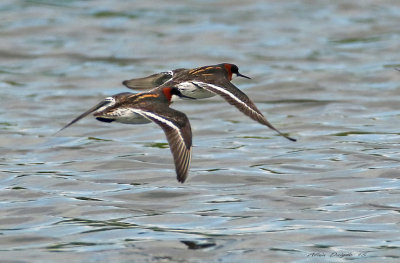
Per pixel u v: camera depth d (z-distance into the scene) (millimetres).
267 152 16281
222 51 25984
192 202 13031
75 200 13172
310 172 14719
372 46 26359
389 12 30266
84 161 15750
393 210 12367
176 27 28734
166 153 16344
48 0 32031
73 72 24047
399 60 24641
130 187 13984
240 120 19359
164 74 13805
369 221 11898
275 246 10867
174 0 32156
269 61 24938
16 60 25250
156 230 11617
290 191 13516
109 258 10500
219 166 15258
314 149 16391
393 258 10367
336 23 29047
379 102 20562
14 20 29250
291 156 15883
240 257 10461
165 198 13312
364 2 31594
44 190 13789
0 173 14922
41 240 11273
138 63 24859
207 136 17875
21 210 12656
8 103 20766
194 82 13117
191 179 14414
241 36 27688
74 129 18500
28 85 22719
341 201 12930
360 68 23984
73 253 10695
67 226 11867
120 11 30656
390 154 15805
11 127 18594
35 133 18109
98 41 27266
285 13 30422
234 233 11430
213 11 30766
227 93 12664
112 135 18031
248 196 13305
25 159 16031
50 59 25359
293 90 22047
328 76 23141
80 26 28859
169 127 11133
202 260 10398
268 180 14258
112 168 15258
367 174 14445
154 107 11508
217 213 12391
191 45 26719
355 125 18531
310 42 26953
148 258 10477
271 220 12008
